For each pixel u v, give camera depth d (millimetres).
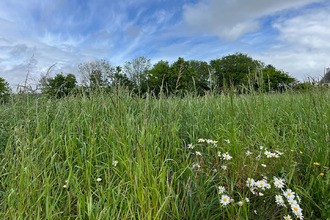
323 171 2148
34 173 1950
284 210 1862
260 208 1930
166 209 1828
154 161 2338
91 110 3518
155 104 3771
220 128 2953
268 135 2916
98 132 3043
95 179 2160
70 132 2863
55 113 3482
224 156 2344
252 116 3260
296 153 2654
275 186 2033
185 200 1924
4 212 1829
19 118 3111
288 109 4051
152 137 2496
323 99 3207
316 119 2900
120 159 2172
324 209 1816
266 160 2486
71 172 2068
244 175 2260
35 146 2447
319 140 2459
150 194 1736
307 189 2029
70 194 2086
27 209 1773
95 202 2014
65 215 1878
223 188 1944
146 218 1624
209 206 1885
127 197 1843
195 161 2537
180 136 3289
